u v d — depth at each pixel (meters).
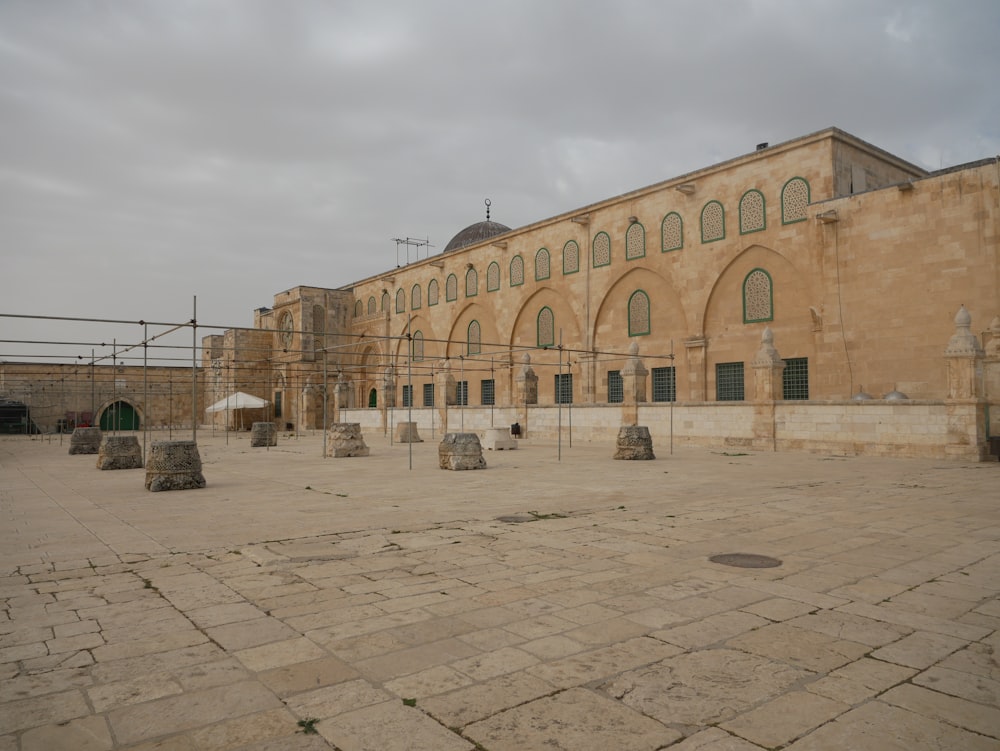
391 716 3.42
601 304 37.28
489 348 45.50
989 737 3.21
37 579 6.18
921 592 5.63
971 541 7.70
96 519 9.63
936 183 23.59
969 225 22.78
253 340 61.78
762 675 3.93
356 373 58.78
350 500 11.48
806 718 3.40
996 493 11.95
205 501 11.56
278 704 3.56
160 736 3.22
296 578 6.15
